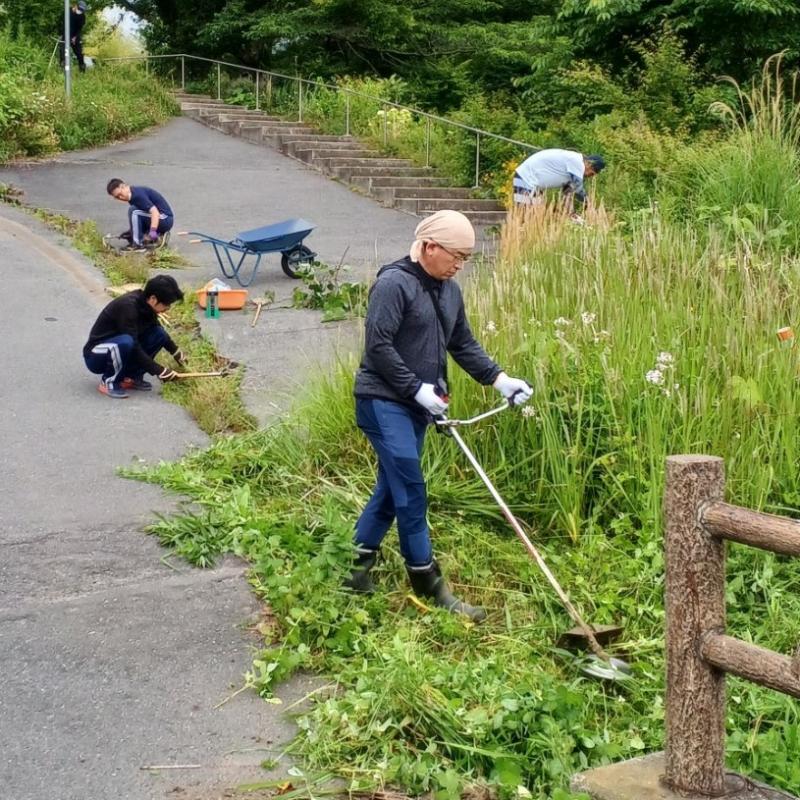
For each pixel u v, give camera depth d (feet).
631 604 16.22
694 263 23.02
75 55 85.30
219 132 75.31
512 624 15.96
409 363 15.79
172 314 31.91
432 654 14.88
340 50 100.48
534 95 66.18
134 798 11.58
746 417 18.60
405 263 15.79
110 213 47.70
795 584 16.88
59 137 64.75
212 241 36.50
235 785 11.85
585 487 18.97
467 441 19.72
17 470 20.58
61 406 24.47
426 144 63.57
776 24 56.90
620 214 36.78
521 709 12.92
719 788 10.57
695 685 10.40
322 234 46.34
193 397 24.63
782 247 29.89
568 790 11.63
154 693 13.64
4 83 63.36
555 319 21.50
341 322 31.83
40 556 17.07
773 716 13.87
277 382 26.45
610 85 54.49
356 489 19.53
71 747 12.45
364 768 12.11
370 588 16.55
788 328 19.35
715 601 10.34
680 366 19.75
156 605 15.74
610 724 13.58
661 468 17.98
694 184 36.78
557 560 17.40
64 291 34.68
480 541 17.93
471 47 97.50
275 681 13.93
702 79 56.13
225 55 104.22
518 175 38.24
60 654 14.39
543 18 84.28
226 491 19.97
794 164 33.68
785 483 18.26
